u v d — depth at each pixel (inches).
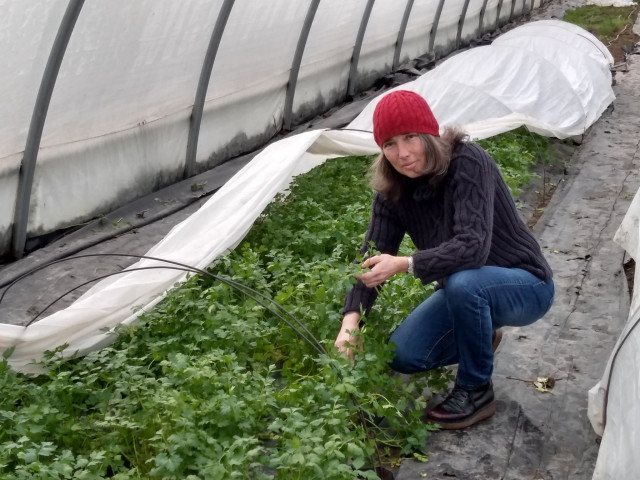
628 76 347.6
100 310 110.7
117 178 174.9
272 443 92.0
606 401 82.2
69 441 88.3
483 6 423.2
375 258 88.5
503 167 200.7
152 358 107.5
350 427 92.6
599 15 524.7
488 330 91.5
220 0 175.8
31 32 131.8
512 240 92.0
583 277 145.9
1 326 101.7
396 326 109.2
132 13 152.0
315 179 172.4
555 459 92.7
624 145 245.0
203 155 204.4
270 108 233.1
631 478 69.9
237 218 134.3
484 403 96.8
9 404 93.4
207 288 123.7
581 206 188.5
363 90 298.7
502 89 230.4
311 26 231.5
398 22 309.0
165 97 179.8
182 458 80.3
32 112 143.5
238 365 100.3
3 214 147.9
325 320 106.6
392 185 90.7
